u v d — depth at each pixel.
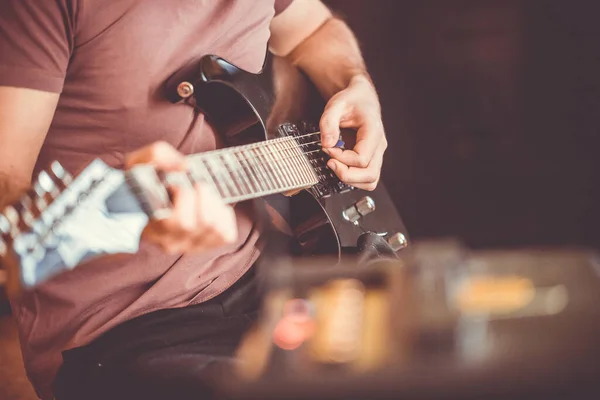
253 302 1.38
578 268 1.07
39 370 1.30
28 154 1.23
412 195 4.11
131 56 1.29
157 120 1.33
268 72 1.55
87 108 1.30
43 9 1.22
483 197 4.04
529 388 0.85
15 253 0.89
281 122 1.53
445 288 0.99
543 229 3.90
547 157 4.04
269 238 1.46
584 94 4.01
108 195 0.95
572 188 3.96
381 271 1.07
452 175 4.12
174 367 1.16
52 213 0.91
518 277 1.03
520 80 4.11
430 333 0.90
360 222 1.61
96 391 1.19
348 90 1.65
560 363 0.85
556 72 4.06
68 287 1.27
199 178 1.11
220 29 1.42
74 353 1.25
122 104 1.30
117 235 0.95
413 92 4.24
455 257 1.05
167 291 1.30
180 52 1.35
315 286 1.13
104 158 1.32
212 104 1.39
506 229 3.93
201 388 1.12
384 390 0.86
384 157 4.17
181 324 1.28
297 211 1.49
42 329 1.29
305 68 1.76
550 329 0.90
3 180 1.21
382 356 0.88
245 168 1.25
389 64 4.27
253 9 1.51
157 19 1.31
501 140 4.11
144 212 0.97
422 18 4.23
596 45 3.97
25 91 1.21
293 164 1.42
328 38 1.79
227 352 1.20
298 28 1.78
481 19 4.15
